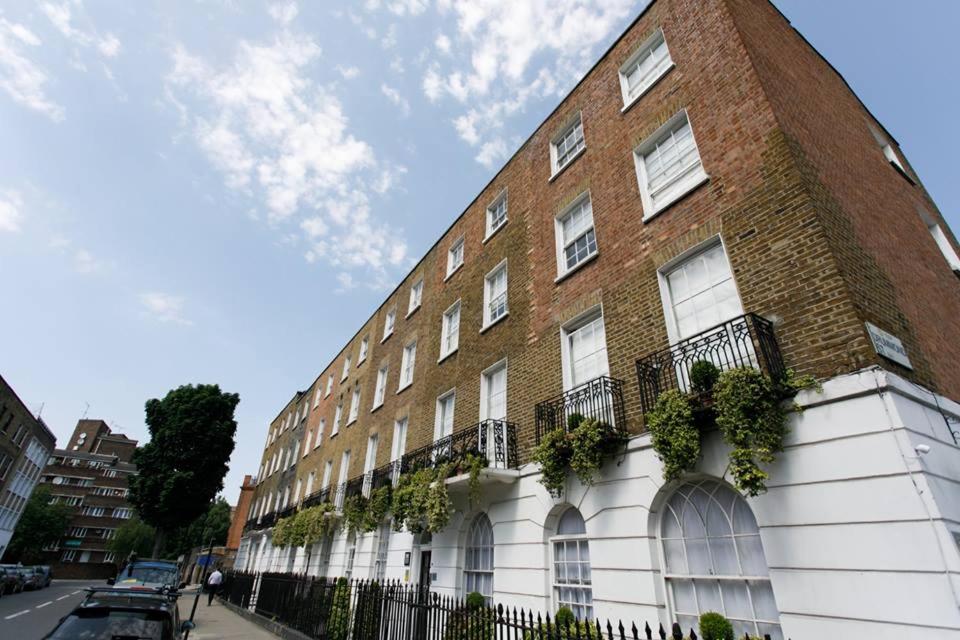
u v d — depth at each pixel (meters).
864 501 4.63
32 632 13.92
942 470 4.70
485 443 10.25
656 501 6.71
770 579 5.17
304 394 34.03
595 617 6.98
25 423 40.28
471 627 6.88
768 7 10.27
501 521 9.61
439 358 14.91
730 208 7.27
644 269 8.41
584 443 7.30
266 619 14.62
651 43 10.52
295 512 23.08
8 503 40.91
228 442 37.53
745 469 5.07
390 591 9.34
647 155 9.59
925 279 8.33
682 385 7.02
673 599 6.25
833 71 11.53
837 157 8.28
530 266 11.78
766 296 6.35
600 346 9.00
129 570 14.13
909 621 4.10
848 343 5.29
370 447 18.62
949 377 6.69
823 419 5.14
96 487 71.56
